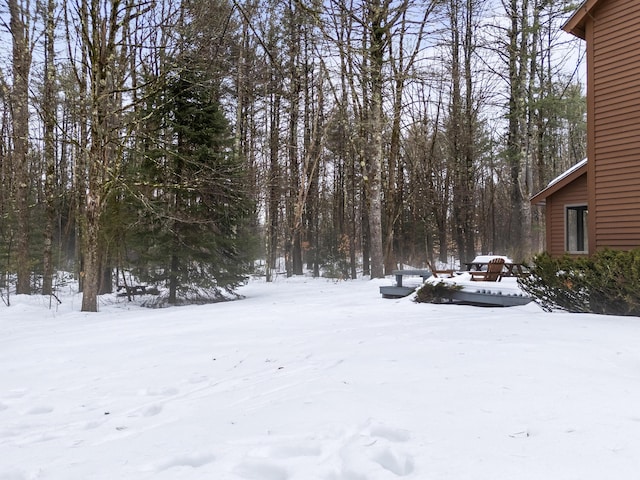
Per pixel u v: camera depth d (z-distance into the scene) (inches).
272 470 97.3
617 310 285.0
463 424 114.3
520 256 769.6
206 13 534.6
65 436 134.9
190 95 548.4
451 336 224.5
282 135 1011.3
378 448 101.8
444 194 1216.8
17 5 589.9
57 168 1019.3
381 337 236.2
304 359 207.0
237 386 175.6
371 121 687.1
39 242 891.4
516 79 789.9
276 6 519.8
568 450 97.3
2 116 883.4
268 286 744.3
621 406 122.5
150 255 521.0
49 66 597.0
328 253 1011.9
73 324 369.7
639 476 85.3
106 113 484.7
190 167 529.3
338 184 1208.8
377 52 550.0
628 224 358.9
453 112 996.6
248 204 581.3
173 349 252.5
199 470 99.3
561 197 570.9
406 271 474.6
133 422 144.4
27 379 206.5
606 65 376.2
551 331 223.9
